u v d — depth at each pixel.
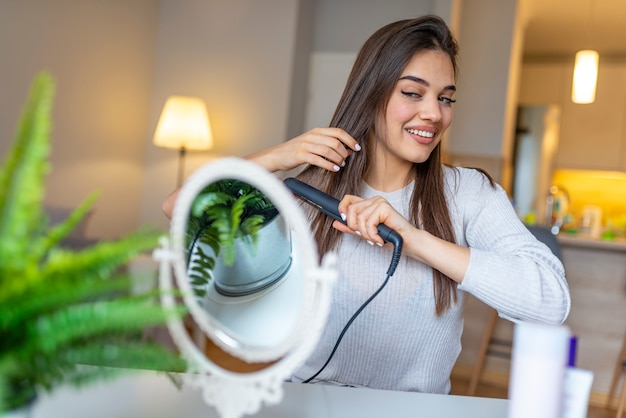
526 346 0.60
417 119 1.20
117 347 0.51
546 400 0.59
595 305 3.77
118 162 4.96
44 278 0.47
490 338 3.95
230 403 0.65
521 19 5.30
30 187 0.45
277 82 5.04
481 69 4.72
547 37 6.34
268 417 0.80
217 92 5.16
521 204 6.05
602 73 6.54
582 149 6.59
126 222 5.11
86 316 0.48
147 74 5.21
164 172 5.26
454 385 3.80
